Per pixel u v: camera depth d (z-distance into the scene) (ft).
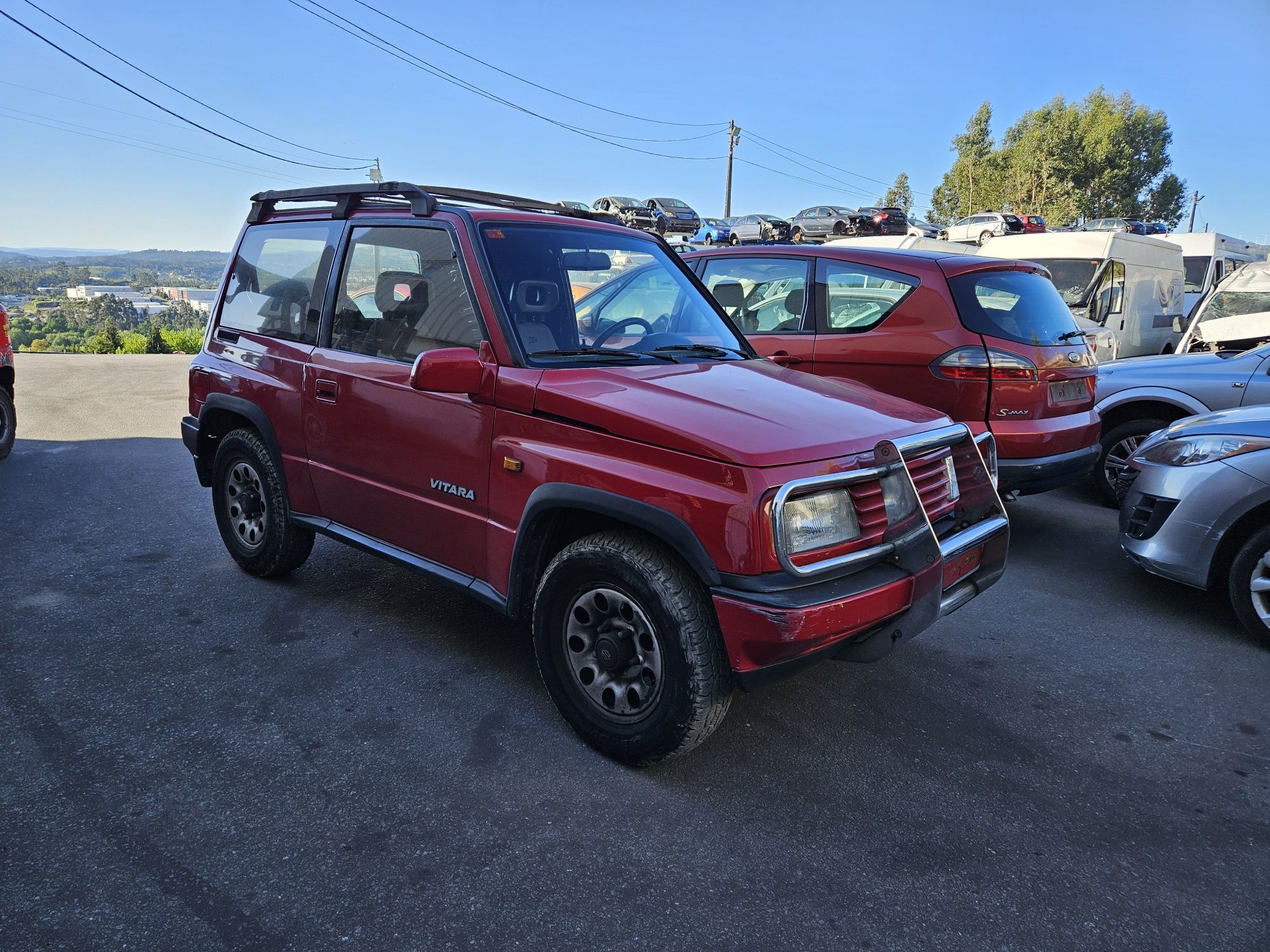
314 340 12.94
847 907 7.55
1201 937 7.36
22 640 12.37
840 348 18.04
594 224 12.71
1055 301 18.13
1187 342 28.55
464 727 10.37
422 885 7.63
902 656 13.00
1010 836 8.68
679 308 12.69
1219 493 13.89
